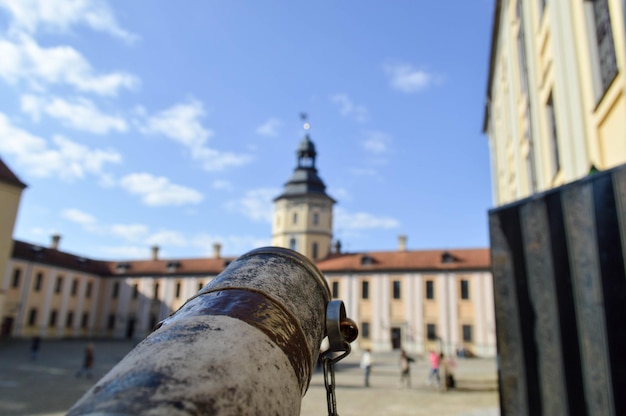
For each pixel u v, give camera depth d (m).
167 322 1.29
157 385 0.94
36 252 47.09
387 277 46.59
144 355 1.08
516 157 13.84
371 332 45.47
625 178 3.74
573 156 7.17
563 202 4.29
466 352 41.41
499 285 4.88
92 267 55.28
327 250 52.19
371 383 20.41
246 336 1.16
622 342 3.54
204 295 1.38
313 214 52.50
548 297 4.34
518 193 13.60
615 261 3.71
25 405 13.40
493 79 20.44
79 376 21.23
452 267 44.78
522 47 12.18
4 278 26.75
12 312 42.94
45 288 46.97
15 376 20.25
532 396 4.36
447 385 17.81
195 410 0.91
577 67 6.99
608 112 5.83
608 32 5.91
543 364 4.31
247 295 1.34
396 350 44.62
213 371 1.01
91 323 53.53
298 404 1.20
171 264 55.19
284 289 1.46
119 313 54.38
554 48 8.02
